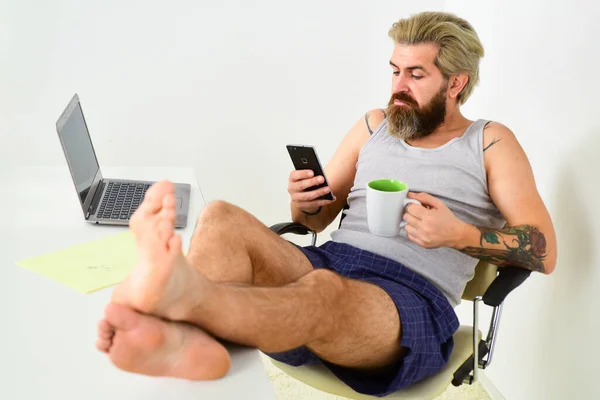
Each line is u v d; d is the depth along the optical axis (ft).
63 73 8.83
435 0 9.49
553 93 6.79
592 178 6.16
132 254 5.13
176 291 3.49
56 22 8.65
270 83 9.41
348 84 9.62
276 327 3.93
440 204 5.31
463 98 6.22
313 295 4.28
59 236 5.41
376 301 4.99
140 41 8.93
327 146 9.80
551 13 6.82
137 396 3.50
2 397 3.46
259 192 9.76
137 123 9.20
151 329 3.39
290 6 9.21
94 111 9.04
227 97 9.35
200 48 9.10
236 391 3.53
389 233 5.23
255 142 9.57
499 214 6.07
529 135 7.23
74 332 4.08
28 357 3.81
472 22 8.61
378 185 5.31
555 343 6.72
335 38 9.43
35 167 6.96
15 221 5.66
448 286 5.77
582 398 6.29
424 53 6.00
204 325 3.73
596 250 6.11
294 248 5.52
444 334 5.44
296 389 7.87
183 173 7.08
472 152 5.96
